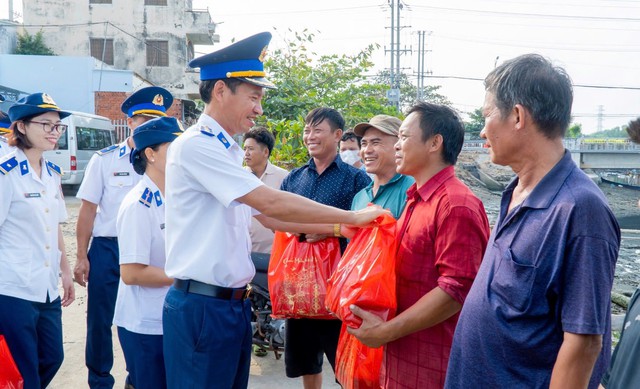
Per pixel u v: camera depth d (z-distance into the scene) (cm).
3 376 268
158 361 273
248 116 226
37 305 307
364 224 210
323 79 720
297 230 275
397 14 3173
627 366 172
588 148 4181
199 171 212
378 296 202
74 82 2078
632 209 3359
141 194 268
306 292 289
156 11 2722
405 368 212
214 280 220
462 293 192
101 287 361
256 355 436
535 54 157
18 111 303
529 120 151
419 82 3981
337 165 326
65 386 373
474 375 157
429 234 205
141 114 402
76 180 1510
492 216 1903
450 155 216
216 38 2977
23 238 300
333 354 317
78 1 2706
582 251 138
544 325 146
